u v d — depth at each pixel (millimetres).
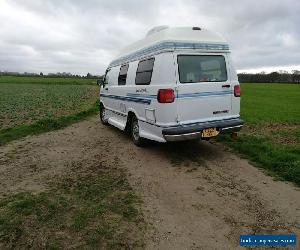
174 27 7539
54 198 5719
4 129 11922
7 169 7492
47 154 8766
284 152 7859
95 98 29422
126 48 10578
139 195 5824
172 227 4676
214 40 7863
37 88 53312
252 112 18625
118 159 8188
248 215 4992
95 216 4992
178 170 7176
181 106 7371
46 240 4363
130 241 4328
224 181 6426
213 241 4312
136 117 9133
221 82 7828
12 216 5023
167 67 7332
